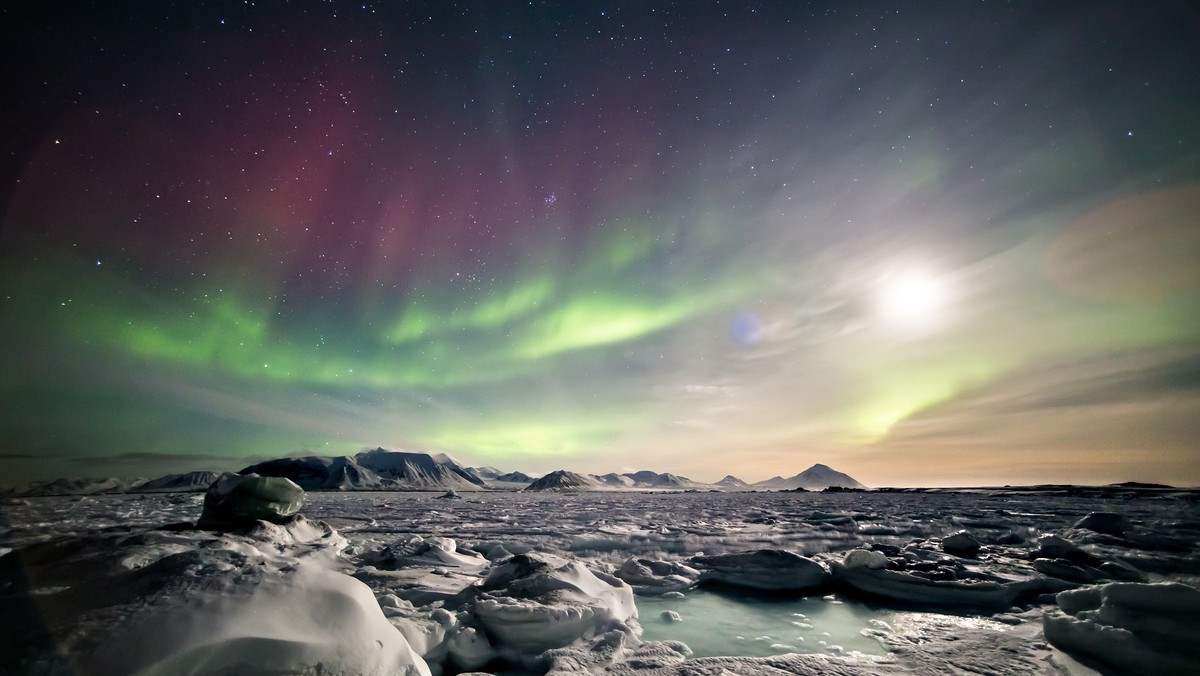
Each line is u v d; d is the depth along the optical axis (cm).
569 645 698
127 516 2370
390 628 534
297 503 1387
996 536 1922
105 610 460
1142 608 631
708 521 2722
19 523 1950
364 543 1609
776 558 1194
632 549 1664
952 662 646
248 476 1359
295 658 432
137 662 398
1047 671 609
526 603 736
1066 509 3453
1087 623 646
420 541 1294
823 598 1055
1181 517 2448
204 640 424
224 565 556
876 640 773
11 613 474
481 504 5141
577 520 2817
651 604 1024
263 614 470
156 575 533
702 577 1205
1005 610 919
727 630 840
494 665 669
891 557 1376
